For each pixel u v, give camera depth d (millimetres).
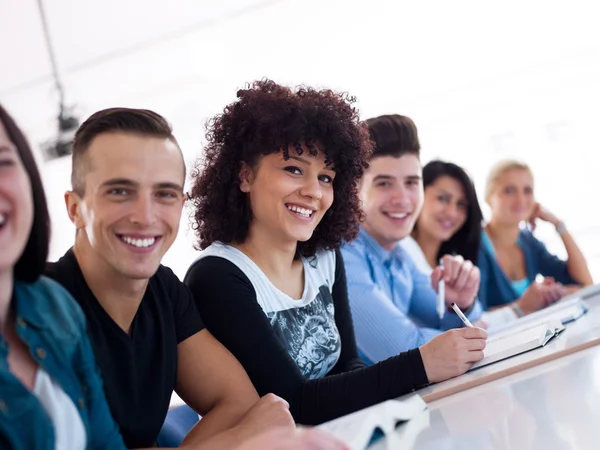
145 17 5012
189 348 1277
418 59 5043
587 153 4840
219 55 5160
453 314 2115
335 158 1551
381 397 1309
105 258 1105
